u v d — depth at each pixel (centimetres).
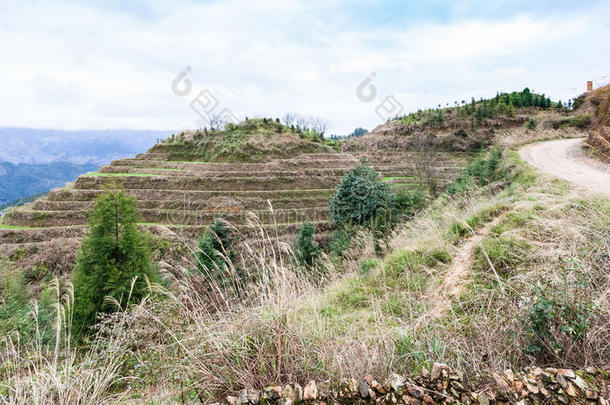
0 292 2031
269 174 4694
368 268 759
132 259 1313
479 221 750
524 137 3155
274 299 293
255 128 6875
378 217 1589
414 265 652
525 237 539
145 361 268
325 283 717
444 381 214
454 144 5531
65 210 3872
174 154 5894
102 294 1229
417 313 416
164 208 3928
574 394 201
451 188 1683
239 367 244
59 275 2792
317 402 209
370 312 495
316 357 270
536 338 261
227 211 3534
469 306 408
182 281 349
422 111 8556
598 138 1916
